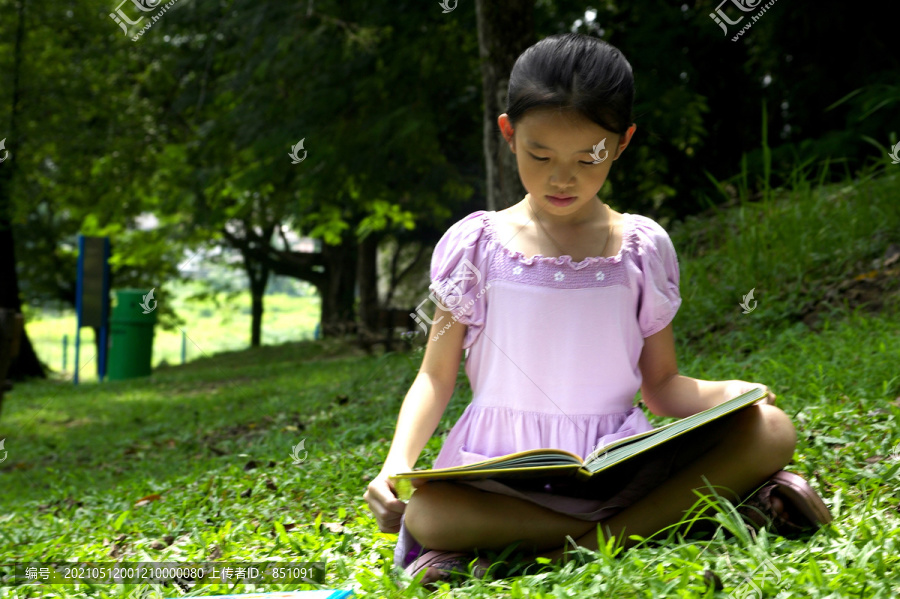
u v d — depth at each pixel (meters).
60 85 14.05
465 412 2.09
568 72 1.81
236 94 10.26
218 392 8.88
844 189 6.12
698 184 9.50
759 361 4.06
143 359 12.98
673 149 8.96
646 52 8.60
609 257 2.06
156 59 12.56
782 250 5.46
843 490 2.18
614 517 1.92
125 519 3.17
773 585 1.58
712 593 1.53
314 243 23.75
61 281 24.00
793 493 1.88
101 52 13.12
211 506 3.20
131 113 13.72
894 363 3.39
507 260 2.07
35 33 14.52
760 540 1.78
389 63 9.13
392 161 9.89
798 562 1.70
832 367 3.53
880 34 8.94
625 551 1.88
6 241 16.83
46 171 15.13
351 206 12.60
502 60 5.61
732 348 4.72
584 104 1.80
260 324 18.56
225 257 20.67
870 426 2.73
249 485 3.39
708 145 9.69
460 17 8.70
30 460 6.39
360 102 9.33
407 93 9.28
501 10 5.59
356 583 1.92
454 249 2.09
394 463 1.96
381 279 27.34
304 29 8.95
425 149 9.27
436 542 1.87
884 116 7.74
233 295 19.88
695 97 8.41
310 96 9.15
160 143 13.47
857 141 7.77
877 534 1.80
